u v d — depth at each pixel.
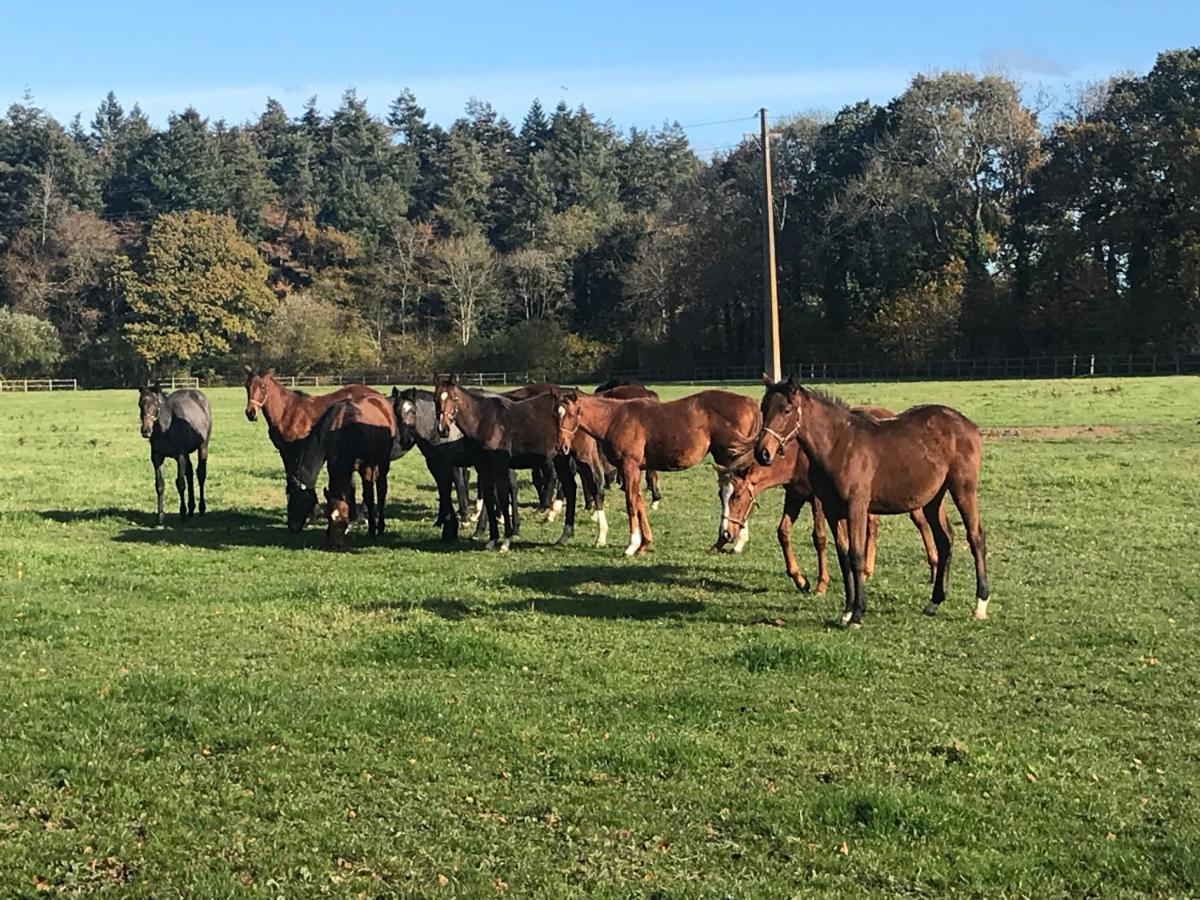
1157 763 7.13
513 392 18.20
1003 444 27.72
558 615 11.16
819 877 5.56
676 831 6.05
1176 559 14.05
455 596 12.04
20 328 86.94
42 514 18.66
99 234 96.88
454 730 7.50
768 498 20.22
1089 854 5.81
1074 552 14.59
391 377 88.44
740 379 75.00
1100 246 70.50
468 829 6.03
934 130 74.69
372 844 5.82
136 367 88.81
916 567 13.75
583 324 94.50
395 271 99.56
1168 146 64.88
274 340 89.69
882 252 75.44
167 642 9.90
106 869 5.56
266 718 7.64
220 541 16.11
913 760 7.09
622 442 14.89
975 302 71.69
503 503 15.59
